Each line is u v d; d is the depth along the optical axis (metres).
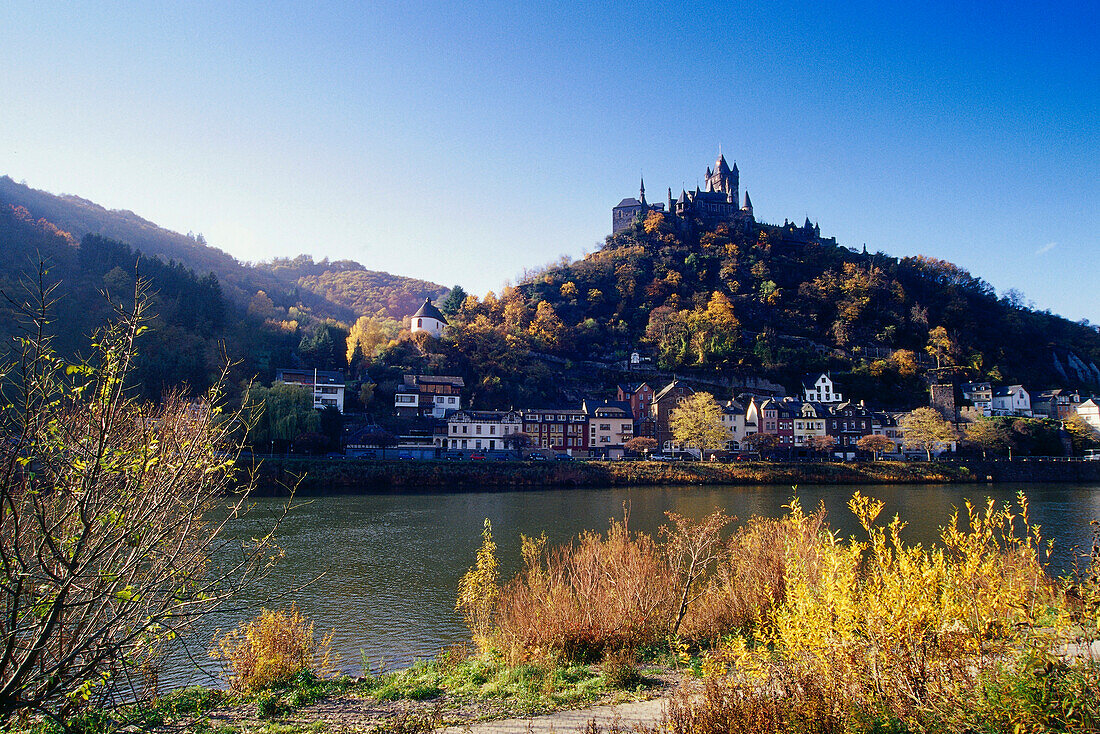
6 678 9.44
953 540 12.79
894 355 164.00
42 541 8.15
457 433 116.88
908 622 11.23
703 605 24.50
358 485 87.56
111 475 8.88
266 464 85.19
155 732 15.96
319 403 118.06
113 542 8.72
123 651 10.91
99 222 194.75
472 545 47.75
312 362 136.12
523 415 121.38
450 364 143.88
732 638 21.75
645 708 16.52
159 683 20.55
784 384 157.75
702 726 11.80
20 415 8.33
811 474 103.44
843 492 87.62
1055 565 37.06
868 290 190.38
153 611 11.00
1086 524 55.72
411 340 148.88
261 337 139.38
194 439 10.13
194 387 96.50
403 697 18.75
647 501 76.44
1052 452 121.25
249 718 17.27
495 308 178.88
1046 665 10.18
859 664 11.39
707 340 162.25
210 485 11.49
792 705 11.29
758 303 188.00
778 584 23.17
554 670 20.14
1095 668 10.12
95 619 9.55
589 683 18.98
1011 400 147.88
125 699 18.36
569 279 197.00
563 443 123.00
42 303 8.55
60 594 8.08
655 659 21.28
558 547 46.75
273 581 36.78
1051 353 180.62
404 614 31.27
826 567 13.26
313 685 20.11
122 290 114.25
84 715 12.12
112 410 8.77
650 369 159.38
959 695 10.72
